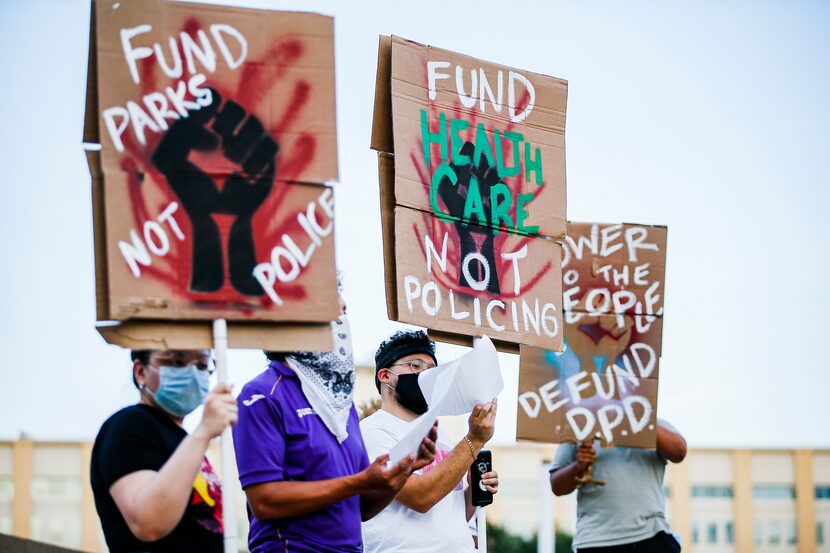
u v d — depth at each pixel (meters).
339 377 4.89
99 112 4.43
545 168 6.05
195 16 4.64
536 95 6.09
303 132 4.71
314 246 4.63
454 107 5.79
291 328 4.59
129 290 4.34
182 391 4.38
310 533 4.61
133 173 4.43
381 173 5.63
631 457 7.27
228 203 4.55
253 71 4.69
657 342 7.39
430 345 5.88
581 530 7.20
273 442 4.60
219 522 4.42
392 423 5.71
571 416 7.16
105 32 4.49
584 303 7.36
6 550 5.70
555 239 6.01
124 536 4.15
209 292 4.45
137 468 4.13
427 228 5.56
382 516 5.52
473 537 6.09
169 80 4.56
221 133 4.59
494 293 5.74
